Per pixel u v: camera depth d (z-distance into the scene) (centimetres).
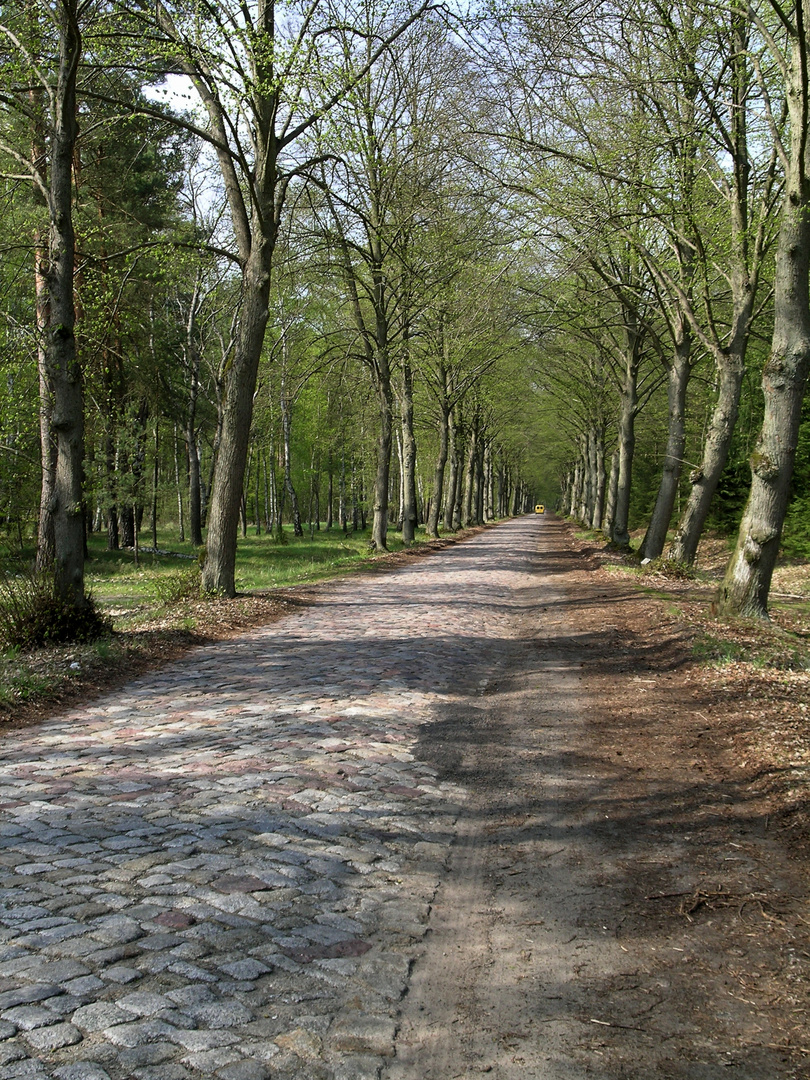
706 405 3033
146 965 345
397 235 2352
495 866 477
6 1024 300
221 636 1236
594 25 1511
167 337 3425
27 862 445
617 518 2809
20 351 1725
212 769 616
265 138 1503
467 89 2092
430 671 997
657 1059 303
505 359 4131
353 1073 290
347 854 479
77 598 1093
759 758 623
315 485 6531
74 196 1838
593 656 1077
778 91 1438
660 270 1766
